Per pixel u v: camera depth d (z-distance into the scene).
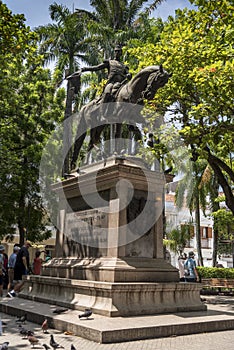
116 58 10.27
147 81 8.80
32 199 20.33
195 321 6.98
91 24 21.97
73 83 11.09
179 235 25.31
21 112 20.42
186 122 13.62
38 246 26.16
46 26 22.81
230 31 11.74
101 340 5.89
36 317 7.55
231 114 12.46
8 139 19.97
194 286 8.37
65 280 8.62
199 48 12.76
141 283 7.65
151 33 21.19
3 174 19.47
